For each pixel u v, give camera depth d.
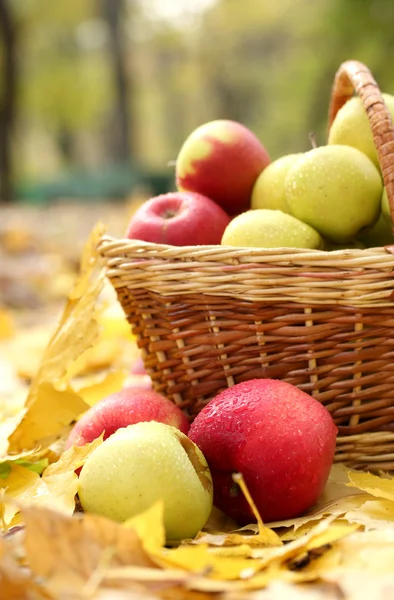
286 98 8.82
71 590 0.87
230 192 1.19
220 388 1.07
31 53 10.33
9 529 0.96
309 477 0.98
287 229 1.10
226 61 16.28
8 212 5.09
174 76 17.47
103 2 9.91
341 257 1.03
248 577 0.90
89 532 0.89
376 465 1.07
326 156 1.12
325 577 0.90
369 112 1.06
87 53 11.70
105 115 13.31
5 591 0.86
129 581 0.88
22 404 1.27
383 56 6.45
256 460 0.98
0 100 8.11
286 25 14.77
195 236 1.13
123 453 0.96
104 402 1.05
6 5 7.82
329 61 7.14
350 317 1.04
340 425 1.06
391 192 1.04
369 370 1.05
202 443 1.00
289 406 1.00
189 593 0.88
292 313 1.05
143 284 1.07
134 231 1.14
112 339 1.47
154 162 17.73
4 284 2.39
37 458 1.07
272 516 1.00
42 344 1.52
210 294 1.05
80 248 3.18
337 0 6.61
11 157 8.08
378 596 0.87
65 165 14.34
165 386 1.09
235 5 14.91
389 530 0.95
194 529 0.97
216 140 1.18
